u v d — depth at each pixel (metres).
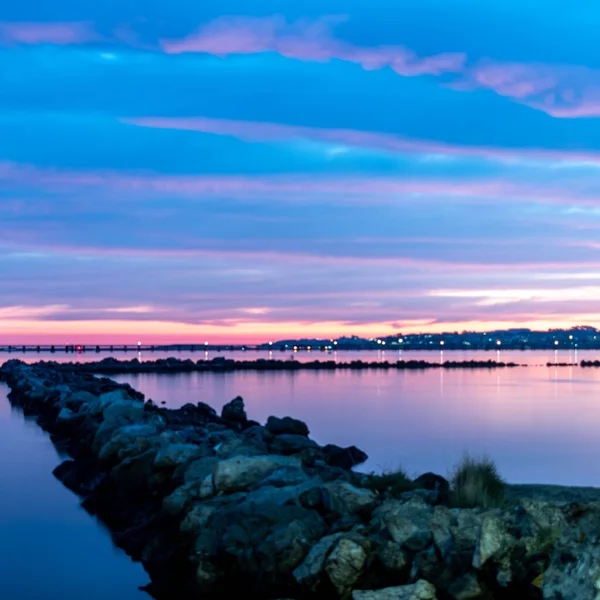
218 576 14.70
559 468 30.42
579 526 11.40
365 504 15.54
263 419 49.97
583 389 80.56
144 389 79.25
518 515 12.15
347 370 129.50
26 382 59.94
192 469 20.41
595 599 10.01
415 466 30.28
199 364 137.00
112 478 22.17
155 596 14.87
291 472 17.28
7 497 23.11
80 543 18.42
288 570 13.98
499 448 36.00
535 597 11.13
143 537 18.08
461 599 11.64
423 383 91.38
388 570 13.13
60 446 32.53
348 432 42.41
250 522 15.08
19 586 15.39
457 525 12.78
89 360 188.12
